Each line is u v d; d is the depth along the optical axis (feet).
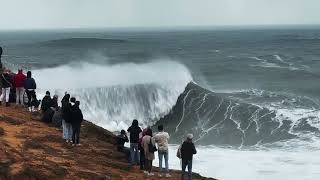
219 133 158.92
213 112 180.24
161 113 182.09
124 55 468.75
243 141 147.02
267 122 165.58
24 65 305.12
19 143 77.46
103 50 569.23
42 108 100.32
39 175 64.64
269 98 207.10
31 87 104.22
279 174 107.04
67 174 68.18
